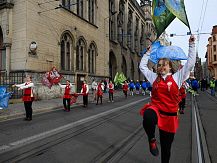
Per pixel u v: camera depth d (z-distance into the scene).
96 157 6.20
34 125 10.60
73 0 27.97
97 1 34.03
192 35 3.84
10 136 8.48
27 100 11.90
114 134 8.88
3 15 22.05
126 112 15.07
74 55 27.86
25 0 21.41
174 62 4.15
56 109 16.73
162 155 4.14
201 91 39.31
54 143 7.57
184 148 7.11
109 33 40.88
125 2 48.69
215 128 9.92
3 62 22.72
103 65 35.94
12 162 5.83
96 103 21.16
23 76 21.08
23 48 21.34
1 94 13.74
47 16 23.69
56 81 21.59
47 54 23.53
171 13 4.23
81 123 11.12
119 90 42.59
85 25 30.48
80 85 29.14
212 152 6.73
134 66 55.38
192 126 10.37
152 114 3.75
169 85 3.91
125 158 6.13
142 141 7.87
